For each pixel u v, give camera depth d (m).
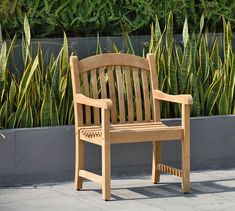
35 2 8.30
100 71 7.58
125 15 8.67
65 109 7.95
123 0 8.65
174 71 8.32
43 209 6.77
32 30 8.38
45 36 8.44
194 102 8.41
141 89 8.27
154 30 8.69
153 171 7.70
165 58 8.41
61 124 7.94
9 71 8.10
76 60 7.44
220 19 8.98
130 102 7.67
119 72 7.64
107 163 6.98
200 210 6.73
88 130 7.24
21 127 7.82
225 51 8.62
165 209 6.75
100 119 7.87
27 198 7.16
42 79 7.94
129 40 8.41
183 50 8.66
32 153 7.64
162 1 8.76
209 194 7.29
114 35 8.66
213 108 8.51
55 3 8.39
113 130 7.08
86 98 7.18
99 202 7.00
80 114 7.39
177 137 7.23
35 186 7.60
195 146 8.27
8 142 7.54
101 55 7.59
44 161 7.68
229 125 8.37
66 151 7.75
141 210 6.71
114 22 8.63
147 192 7.37
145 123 7.60
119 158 7.99
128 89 7.68
